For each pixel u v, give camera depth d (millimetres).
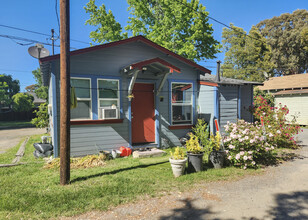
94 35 19656
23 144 10133
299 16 35188
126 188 4379
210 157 6016
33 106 34781
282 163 6398
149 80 8625
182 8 16797
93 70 7477
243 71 30516
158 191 4301
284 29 36062
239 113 9977
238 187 4523
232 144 6035
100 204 3670
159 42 17906
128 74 7844
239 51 30500
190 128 9461
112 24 19453
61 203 3703
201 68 9445
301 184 4652
